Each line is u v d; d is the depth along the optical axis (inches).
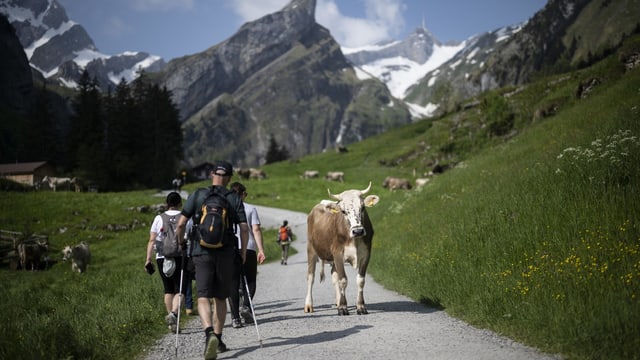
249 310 340.2
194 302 441.4
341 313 356.5
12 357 225.9
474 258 439.2
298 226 1980.8
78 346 251.1
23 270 1020.5
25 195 1905.8
